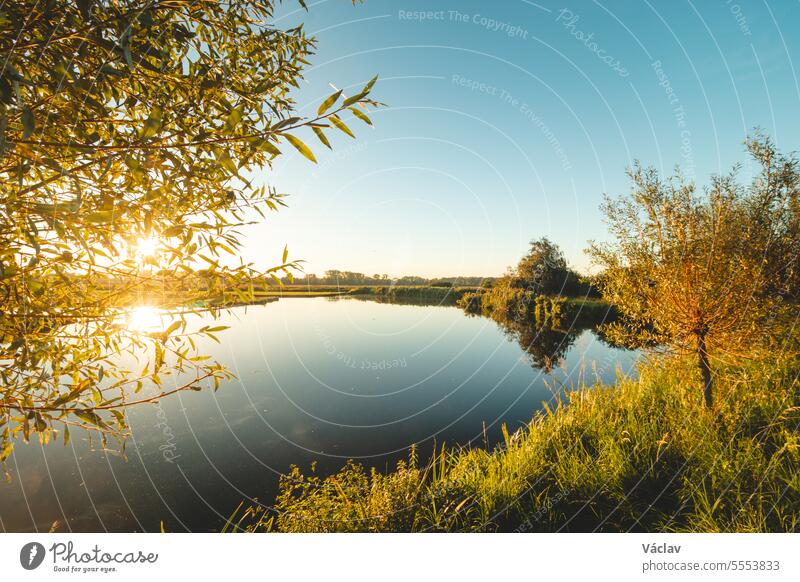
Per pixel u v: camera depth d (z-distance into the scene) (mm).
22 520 4027
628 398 4727
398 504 3318
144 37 1217
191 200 1412
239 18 1869
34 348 1161
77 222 1106
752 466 2895
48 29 990
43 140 1076
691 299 3418
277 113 1982
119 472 4883
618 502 3170
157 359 1386
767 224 3236
